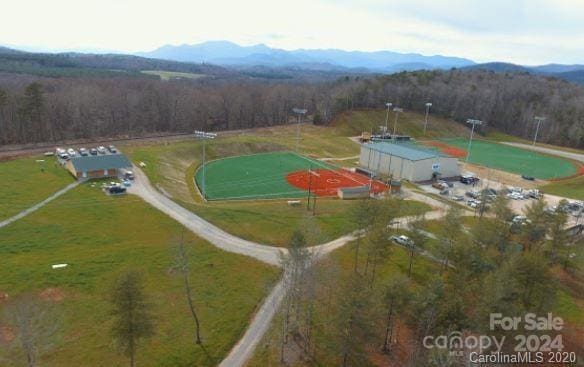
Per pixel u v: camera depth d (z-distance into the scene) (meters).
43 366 48.69
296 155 164.88
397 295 51.69
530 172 169.50
